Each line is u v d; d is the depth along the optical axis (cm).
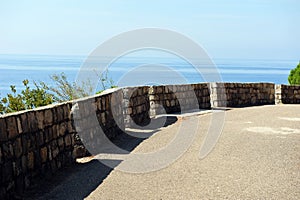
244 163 735
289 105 1892
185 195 552
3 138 524
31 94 1103
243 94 1928
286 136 1012
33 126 615
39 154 630
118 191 576
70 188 594
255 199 534
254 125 1196
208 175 655
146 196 551
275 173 666
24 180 579
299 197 542
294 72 2520
